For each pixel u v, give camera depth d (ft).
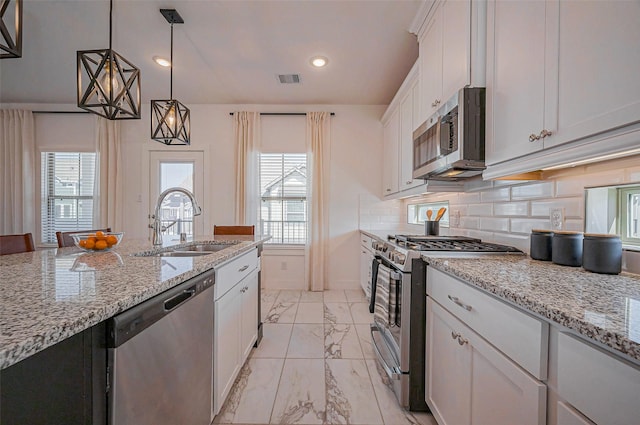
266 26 7.14
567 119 2.86
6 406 1.93
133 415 2.50
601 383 1.80
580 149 2.76
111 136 12.16
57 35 7.54
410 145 8.36
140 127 12.47
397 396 5.16
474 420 3.32
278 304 10.41
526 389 2.43
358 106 12.43
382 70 9.37
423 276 4.89
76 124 12.32
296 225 12.63
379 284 6.01
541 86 3.20
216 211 12.48
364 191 12.44
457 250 4.83
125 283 2.81
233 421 4.67
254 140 12.21
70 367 2.10
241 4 6.38
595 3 2.55
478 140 4.40
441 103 5.56
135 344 2.52
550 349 2.24
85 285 2.73
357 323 8.67
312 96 11.51
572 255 3.70
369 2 6.30
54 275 3.17
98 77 5.49
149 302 2.73
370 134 12.44
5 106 11.91
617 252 3.22
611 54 2.41
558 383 2.16
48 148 12.29
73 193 12.49
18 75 9.72
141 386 2.61
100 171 12.09
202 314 3.89
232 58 8.65
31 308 2.06
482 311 3.15
